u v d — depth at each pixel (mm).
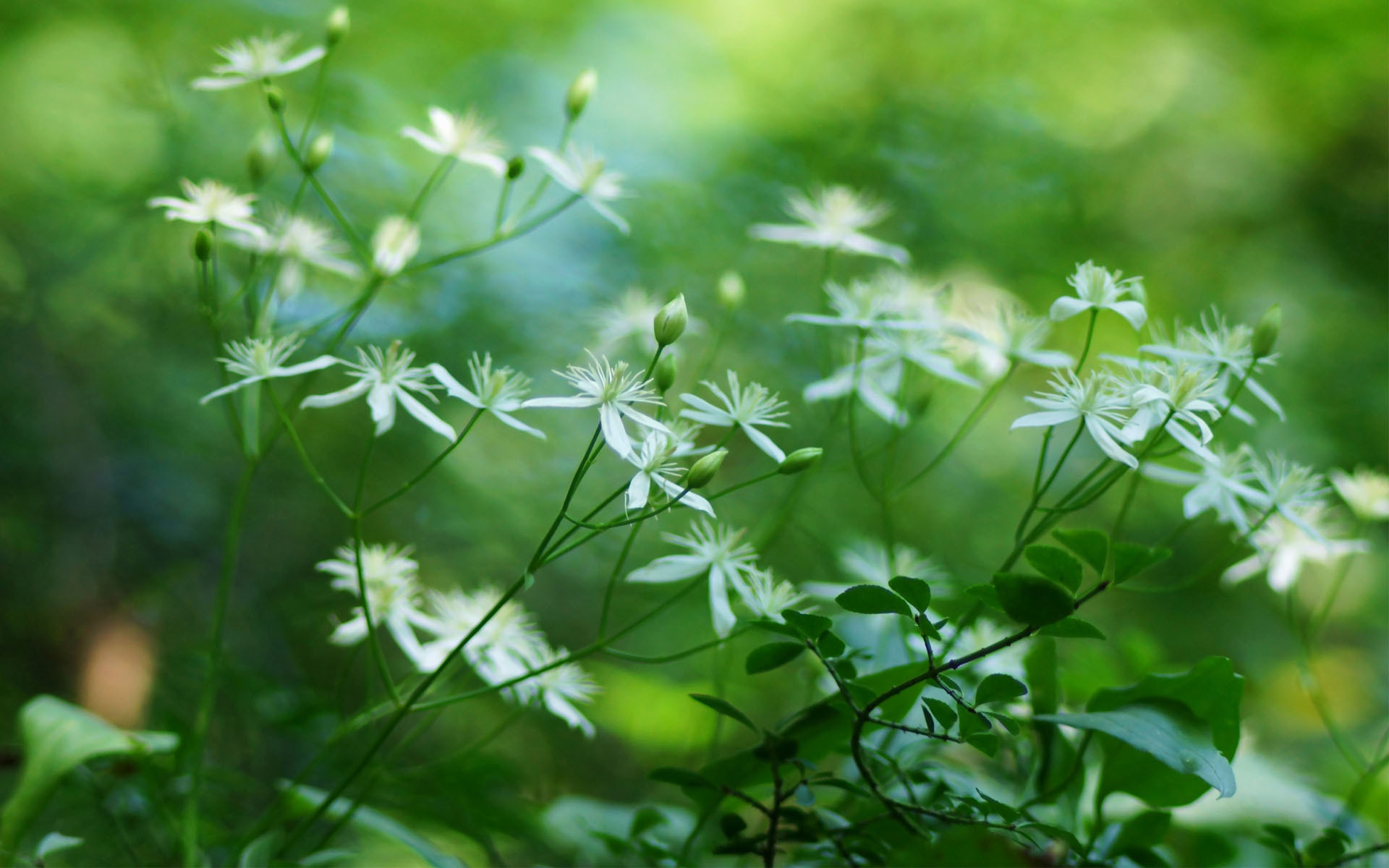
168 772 940
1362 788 908
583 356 1230
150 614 1176
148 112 1253
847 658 843
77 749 868
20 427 1158
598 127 1481
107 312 1218
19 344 1174
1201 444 831
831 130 1556
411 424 1204
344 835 1002
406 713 855
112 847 947
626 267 1309
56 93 1284
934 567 965
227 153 1244
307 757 1042
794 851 881
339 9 916
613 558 1242
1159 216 2047
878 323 888
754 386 849
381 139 1339
